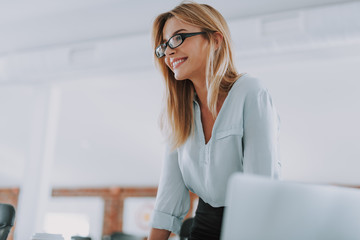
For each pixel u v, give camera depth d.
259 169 0.97
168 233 1.23
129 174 9.07
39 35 4.74
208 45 1.13
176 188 1.23
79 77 4.66
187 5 1.15
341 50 3.71
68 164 8.99
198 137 1.14
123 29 4.38
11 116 7.59
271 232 0.54
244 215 0.53
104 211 9.36
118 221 9.24
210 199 1.10
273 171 0.98
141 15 4.32
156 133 7.59
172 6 4.20
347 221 0.62
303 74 5.55
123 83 4.82
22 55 4.62
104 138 8.02
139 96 6.70
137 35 4.16
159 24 1.21
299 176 7.75
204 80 1.14
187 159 1.15
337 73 5.48
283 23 3.63
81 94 6.83
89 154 8.59
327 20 3.45
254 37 3.68
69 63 4.43
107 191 9.45
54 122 4.93
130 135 7.80
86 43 4.42
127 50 4.16
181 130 1.17
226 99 1.09
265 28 3.68
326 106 6.16
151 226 1.23
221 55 1.14
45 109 4.83
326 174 7.57
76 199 9.55
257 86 1.07
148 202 9.20
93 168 9.04
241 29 3.72
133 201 9.27
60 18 4.67
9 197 9.60
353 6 3.39
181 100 1.19
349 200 0.62
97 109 7.22
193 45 1.11
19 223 4.48
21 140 8.20
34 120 4.77
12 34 4.85
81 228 9.39
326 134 6.73
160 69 1.21
